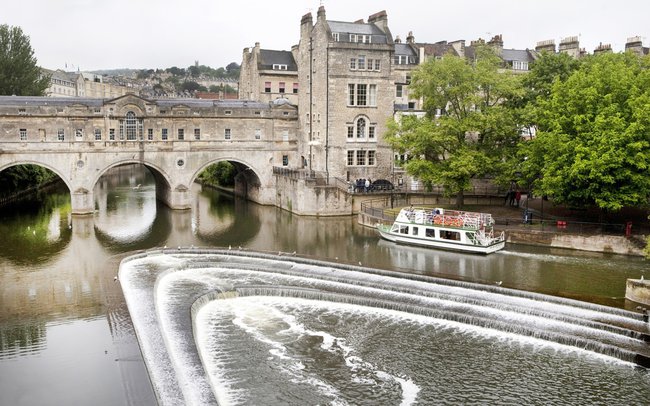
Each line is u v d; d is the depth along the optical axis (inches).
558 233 2033.7
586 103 1996.8
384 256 1925.4
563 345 1243.2
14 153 2635.3
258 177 3139.8
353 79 2871.6
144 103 2859.3
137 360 1075.9
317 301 1492.4
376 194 2765.7
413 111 3043.8
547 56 2502.5
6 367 1061.8
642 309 1368.1
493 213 2429.9
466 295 1498.5
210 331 1304.1
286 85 3811.5
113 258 1830.7
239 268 1769.2
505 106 2496.3
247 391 1051.9
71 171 2741.1
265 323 1354.6
